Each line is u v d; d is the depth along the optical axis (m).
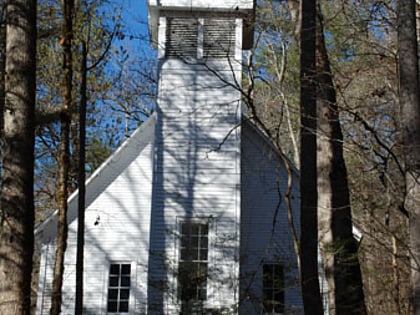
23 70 13.70
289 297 19.56
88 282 20.27
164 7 20.36
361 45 17.28
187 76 20.14
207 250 18.91
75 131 25.33
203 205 19.25
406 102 11.65
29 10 14.07
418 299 10.80
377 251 23.08
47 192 31.84
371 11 15.73
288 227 20.45
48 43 24.20
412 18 12.05
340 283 15.18
